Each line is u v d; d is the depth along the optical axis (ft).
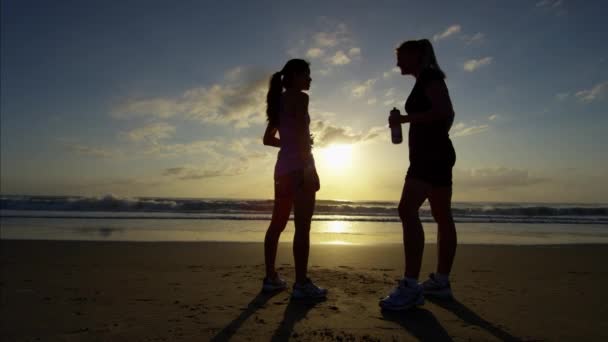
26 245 22.27
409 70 10.54
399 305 9.14
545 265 17.17
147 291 11.28
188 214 59.36
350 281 12.64
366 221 52.34
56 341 7.27
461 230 40.75
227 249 22.00
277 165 10.91
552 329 8.08
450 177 10.21
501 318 8.78
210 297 10.54
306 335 7.55
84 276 13.61
